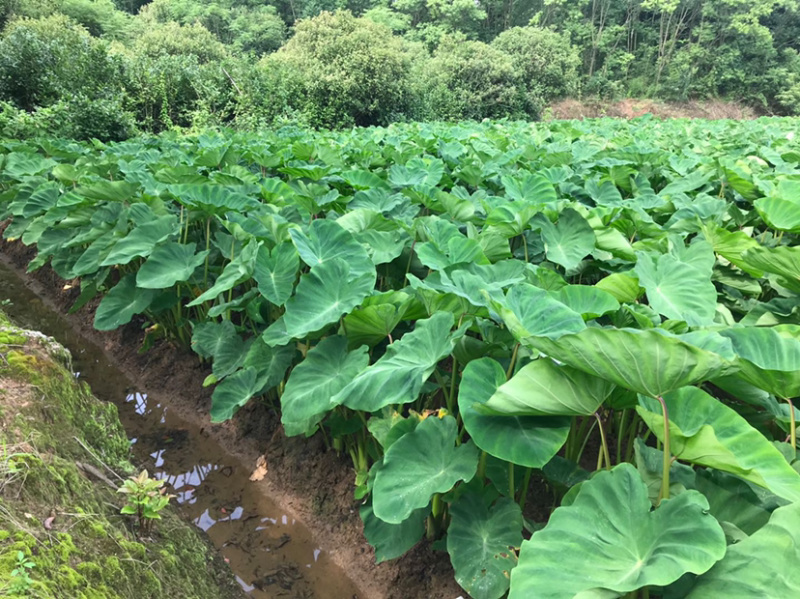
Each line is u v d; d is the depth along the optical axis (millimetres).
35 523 1434
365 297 2045
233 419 3170
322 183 4352
